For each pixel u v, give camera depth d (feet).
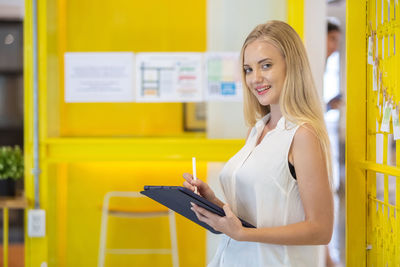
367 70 7.13
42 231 10.08
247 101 6.04
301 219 5.23
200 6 10.71
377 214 6.89
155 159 10.20
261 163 5.33
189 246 11.09
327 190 4.99
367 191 7.14
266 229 4.99
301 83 5.29
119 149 10.25
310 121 5.14
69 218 10.91
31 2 10.16
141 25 10.71
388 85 6.38
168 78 10.46
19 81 16.78
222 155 10.16
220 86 10.44
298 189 5.23
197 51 10.73
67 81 10.50
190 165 10.85
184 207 5.38
